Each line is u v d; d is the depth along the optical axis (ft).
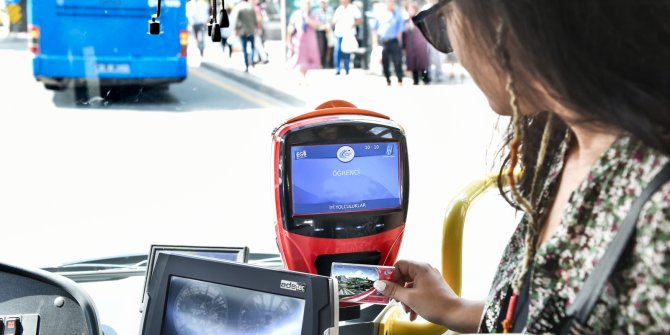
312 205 4.71
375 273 4.05
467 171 13.53
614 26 1.73
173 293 3.50
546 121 2.52
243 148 19.31
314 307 3.18
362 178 4.79
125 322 5.00
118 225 11.81
